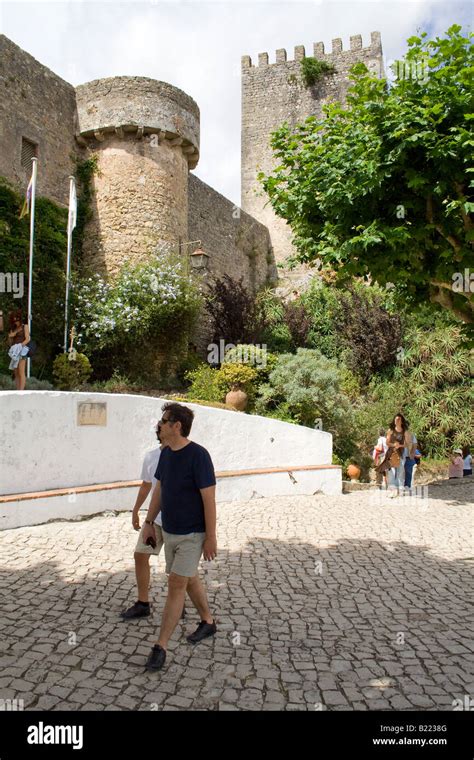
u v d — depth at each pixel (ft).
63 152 49.90
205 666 11.31
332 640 12.80
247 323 58.59
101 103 50.49
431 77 22.12
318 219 26.43
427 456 53.78
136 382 44.19
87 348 43.14
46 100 48.21
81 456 23.54
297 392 40.60
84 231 51.03
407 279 26.76
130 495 24.29
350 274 24.98
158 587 15.42
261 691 10.52
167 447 11.93
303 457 33.45
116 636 12.34
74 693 10.08
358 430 45.70
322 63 96.37
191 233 67.31
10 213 42.50
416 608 14.94
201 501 11.42
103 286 45.70
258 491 29.68
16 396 21.06
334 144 25.57
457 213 22.09
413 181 20.92
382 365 58.85
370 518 26.13
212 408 29.14
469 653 12.32
